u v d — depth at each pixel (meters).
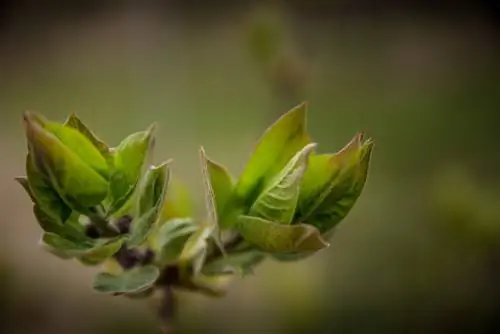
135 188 0.24
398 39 1.36
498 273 0.59
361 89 1.17
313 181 0.24
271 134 0.24
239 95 1.20
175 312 0.25
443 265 0.61
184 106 1.20
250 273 0.24
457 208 0.57
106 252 0.23
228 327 0.61
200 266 0.24
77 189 0.23
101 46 1.44
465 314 0.61
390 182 0.83
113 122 1.22
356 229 0.70
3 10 1.52
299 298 0.54
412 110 1.12
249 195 0.24
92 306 0.78
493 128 1.07
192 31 1.42
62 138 0.23
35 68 1.42
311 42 1.31
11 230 0.94
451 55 1.34
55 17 1.53
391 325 0.62
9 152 1.16
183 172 1.01
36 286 0.84
